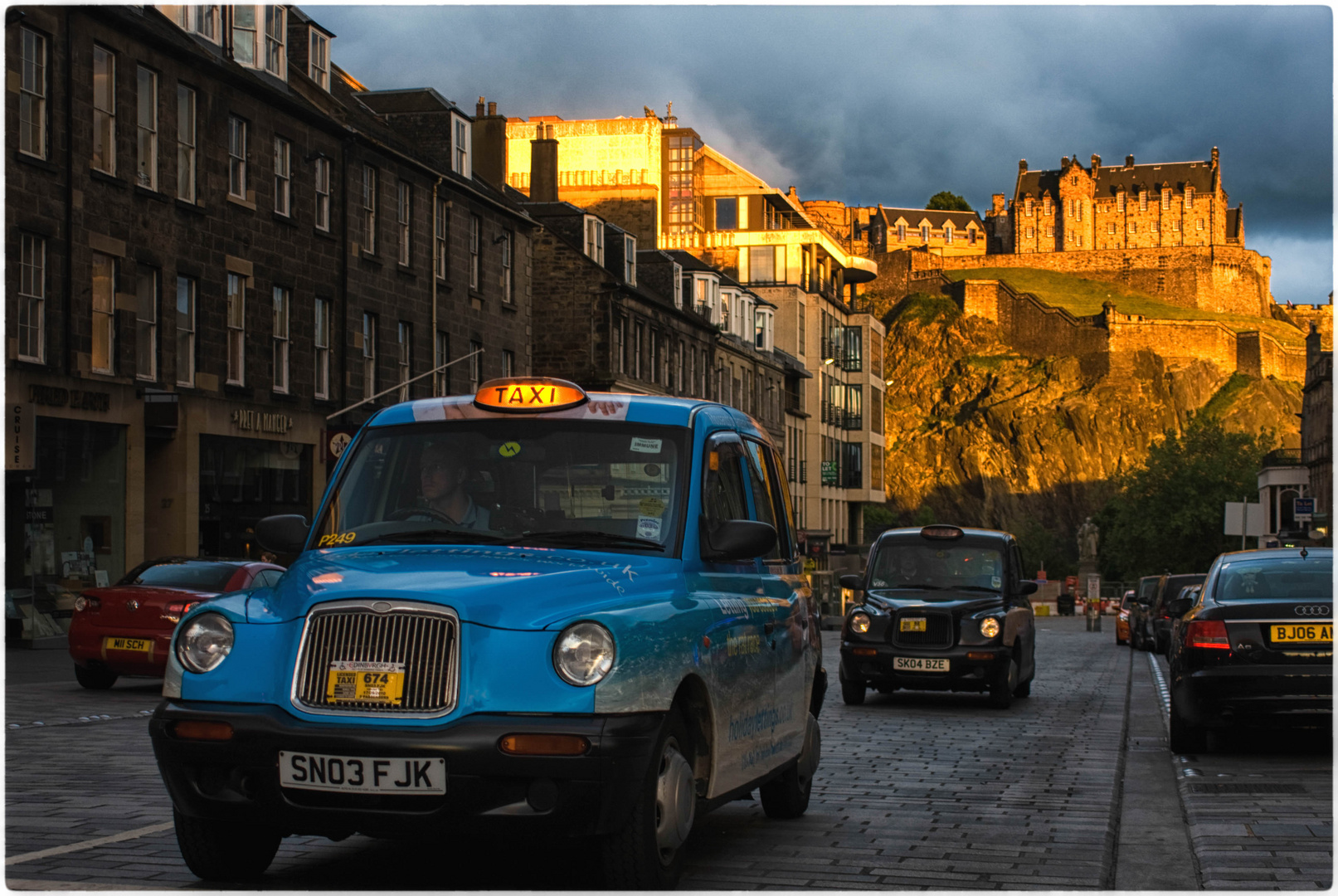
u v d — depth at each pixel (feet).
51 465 84.48
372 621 18.90
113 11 87.86
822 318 271.69
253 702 19.13
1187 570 378.32
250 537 102.06
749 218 296.51
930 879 21.85
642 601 19.85
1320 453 272.10
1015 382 609.83
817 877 21.84
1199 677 37.14
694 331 199.11
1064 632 193.26
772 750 24.76
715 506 23.24
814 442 265.75
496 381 23.62
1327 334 302.25
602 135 285.43
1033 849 24.39
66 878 20.84
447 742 18.11
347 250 114.93
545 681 18.48
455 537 21.91
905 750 40.14
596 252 171.42
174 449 94.48
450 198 133.69
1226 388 604.08
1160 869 22.90
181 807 19.56
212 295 98.27
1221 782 32.65
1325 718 36.06
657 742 19.01
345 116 118.01
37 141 83.35
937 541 60.39
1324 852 23.66
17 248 81.35
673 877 20.11
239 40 106.01
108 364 88.99
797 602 26.91
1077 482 583.58
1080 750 40.14
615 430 22.89
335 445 106.42
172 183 94.48
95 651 55.36
